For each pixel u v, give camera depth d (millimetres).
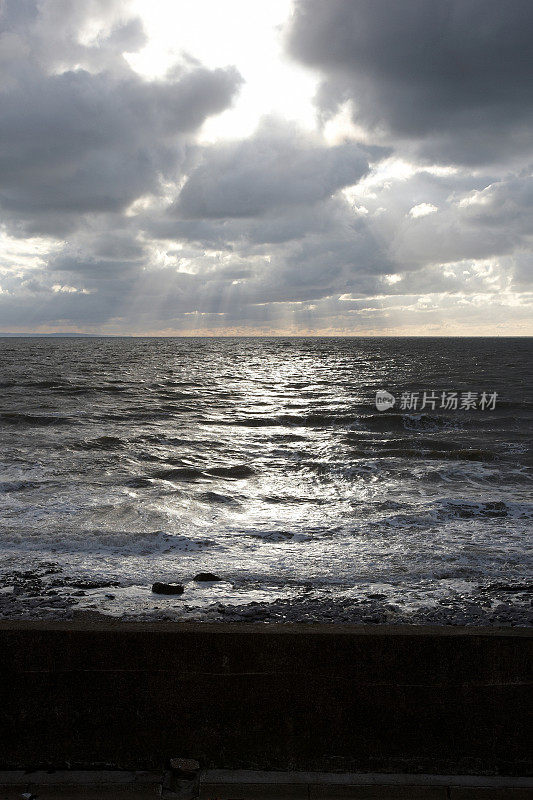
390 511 10039
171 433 18484
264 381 41156
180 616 5285
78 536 8266
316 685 3227
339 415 22766
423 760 3223
